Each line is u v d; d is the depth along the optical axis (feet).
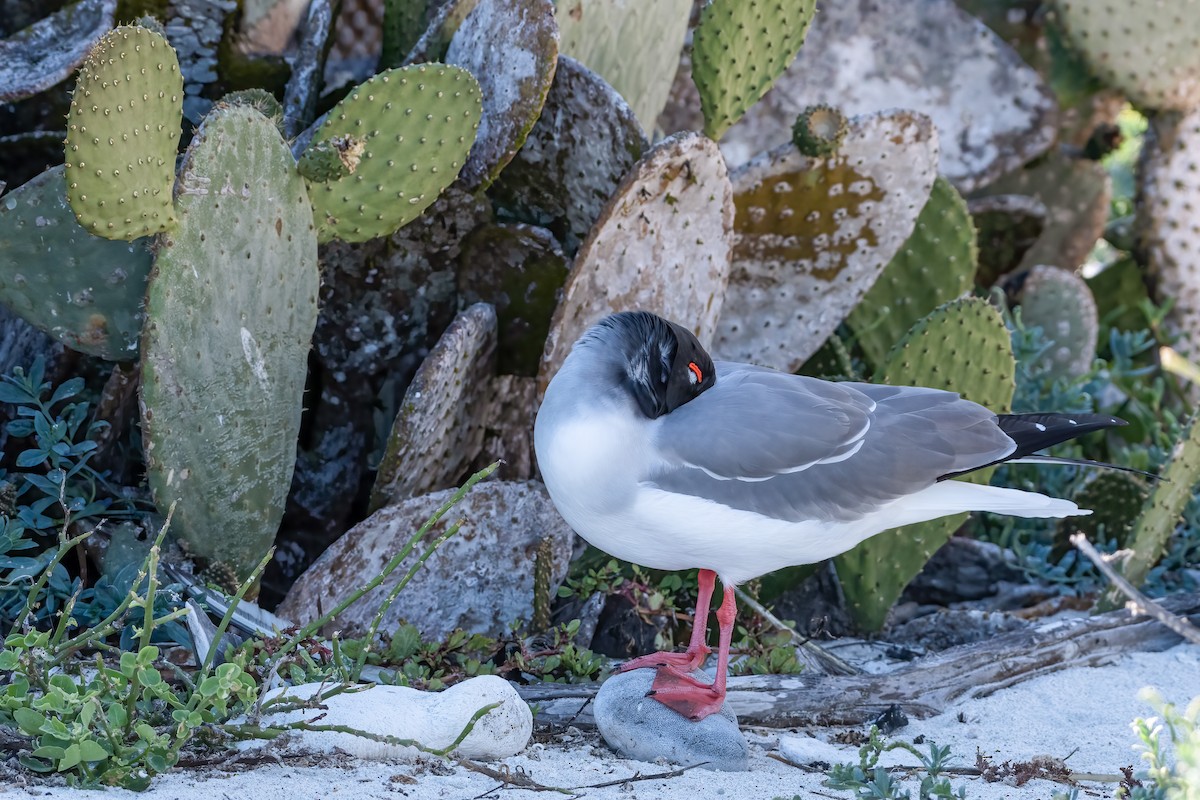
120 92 22.81
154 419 24.66
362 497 32.40
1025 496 24.79
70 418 28.04
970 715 26.50
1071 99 48.29
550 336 29.50
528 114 29.84
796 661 27.66
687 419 22.93
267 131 25.99
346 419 32.37
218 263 25.29
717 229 30.96
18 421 27.43
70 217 24.98
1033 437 25.12
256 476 26.78
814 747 23.36
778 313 35.09
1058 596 35.22
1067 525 37.29
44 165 31.83
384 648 26.09
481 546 28.53
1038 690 27.76
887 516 24.41
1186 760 16.43
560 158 32.07
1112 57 45.03
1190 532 36.24
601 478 22.40
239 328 25.99
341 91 35.45
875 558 31.48
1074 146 48.96
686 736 22.62
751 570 23.84
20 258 25.30
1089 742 24.80
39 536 27.81
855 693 26.27
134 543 26.48
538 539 29.14
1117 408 44.50
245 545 26.91
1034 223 48.21
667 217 30.14
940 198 37.40
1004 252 48.70
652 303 30.76
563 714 24.58
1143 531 32.37
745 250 34.14
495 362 31.96
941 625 32.53
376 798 18.38
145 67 23.26
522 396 32.68
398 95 27.81
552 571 28.94
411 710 21.06
